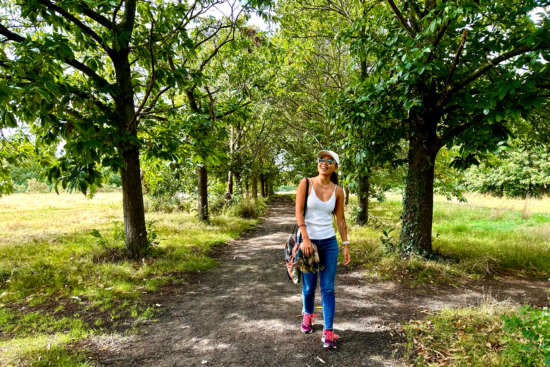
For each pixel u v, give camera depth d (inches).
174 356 102.1
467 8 145.7
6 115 143.1
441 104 196.4
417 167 216.7
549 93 164.4
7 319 129.2
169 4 236.5
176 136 226.2
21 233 340.5
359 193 393.1
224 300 156.8
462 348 98.0
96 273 186.1
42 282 173.0
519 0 170.9
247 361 99.0
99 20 196.2
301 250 106.8
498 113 151.6
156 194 540.7
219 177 627.5
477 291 166.6
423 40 192.9
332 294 107.5
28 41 152.7
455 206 601.0
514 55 162.1
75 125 165.2
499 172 921.5
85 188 163.8
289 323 128.3
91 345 108.3
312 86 491.8
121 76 216.8
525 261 219.3
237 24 278.5
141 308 144.6
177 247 259.3
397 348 104.6
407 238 219.1
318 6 367.6
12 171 271.3
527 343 87.4
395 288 171.3
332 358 100.0
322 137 536.1
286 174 1004.6
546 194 930.7
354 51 219.5
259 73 410.0
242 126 577.9
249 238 353.1
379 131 235.0
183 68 198.7
